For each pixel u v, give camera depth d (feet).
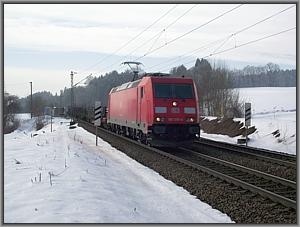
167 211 34.45
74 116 288.30
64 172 44.57
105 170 51.11
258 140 97.60
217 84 186.70
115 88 123.44
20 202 31.45
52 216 27.68
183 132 75.31
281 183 44.60
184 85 76.38
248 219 32.48
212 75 191.01
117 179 45.93
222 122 130.72
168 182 47.32
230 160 64.95
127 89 97.09
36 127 248.32
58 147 74.23
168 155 64.13
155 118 74.02
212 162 61.36
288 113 149.59
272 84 529.86
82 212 28.96
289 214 32.63
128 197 37.14
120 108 106.73
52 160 53.93
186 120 75.05
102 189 37.91
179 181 46.70
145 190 42.45
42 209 29.37
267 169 56.29
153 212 33.71
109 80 315.17
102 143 95.04
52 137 108.06
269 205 34.94
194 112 75.61
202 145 86.63
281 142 89.61
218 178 46.73
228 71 194.08
